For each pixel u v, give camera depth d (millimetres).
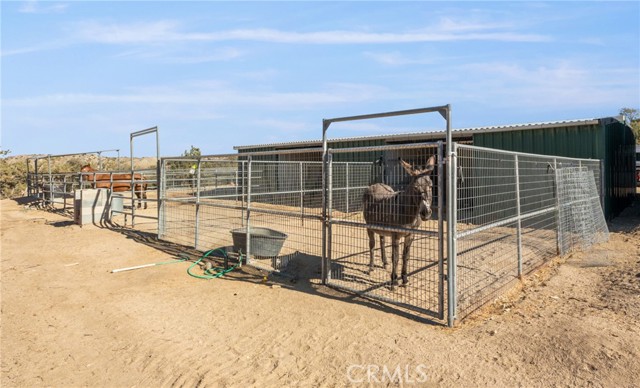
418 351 4223
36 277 7258
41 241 10391
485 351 4180
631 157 17172
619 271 7016
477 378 3678
